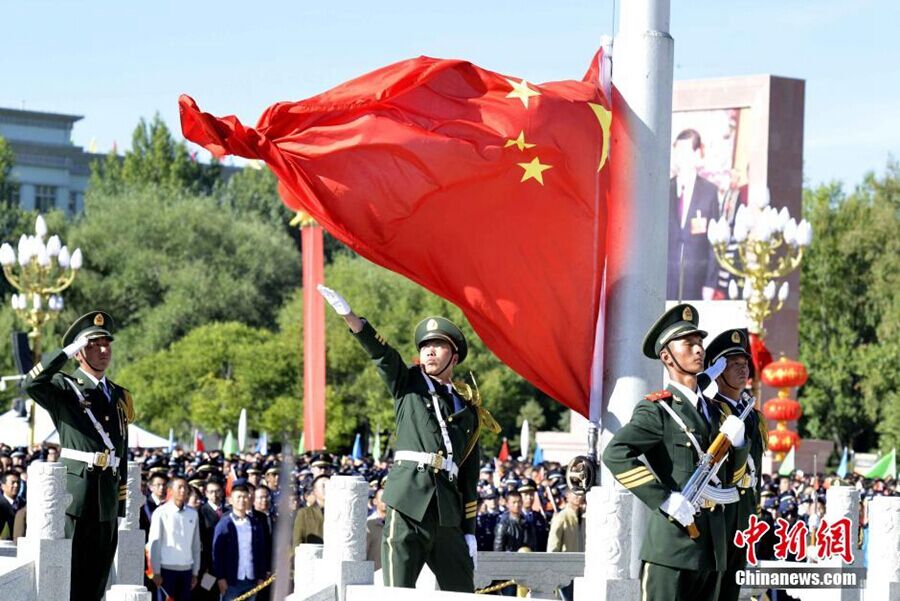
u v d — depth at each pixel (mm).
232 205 112062
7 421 40156
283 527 11266
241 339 76625
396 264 15844
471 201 15836
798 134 53969
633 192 15898
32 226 91062
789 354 54562
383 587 12047
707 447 11414
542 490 29656
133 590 12664
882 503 11984
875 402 78500
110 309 86188
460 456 13797
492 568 17703
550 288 16078
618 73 16109
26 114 145250
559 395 16312
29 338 40344
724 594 11719
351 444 79375
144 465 25609
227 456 40000
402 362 13844
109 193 105625
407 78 15844
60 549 14328
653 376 15836
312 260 32875
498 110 15938
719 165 53781
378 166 15656
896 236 81188
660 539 11305
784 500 29234
